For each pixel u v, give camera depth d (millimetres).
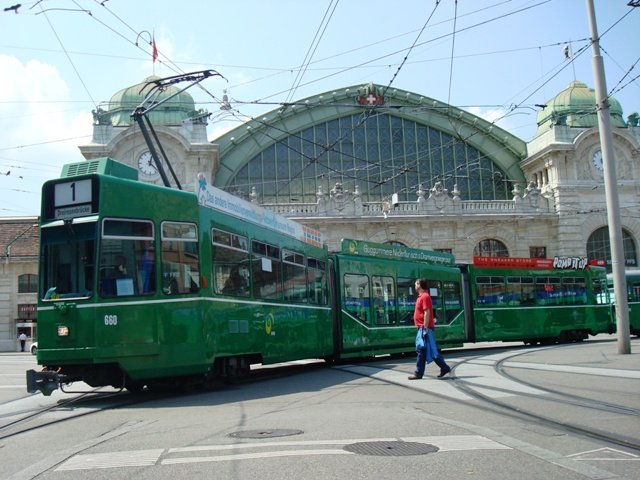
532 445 6988
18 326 48656
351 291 21438
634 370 14250
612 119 54562
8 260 48656
